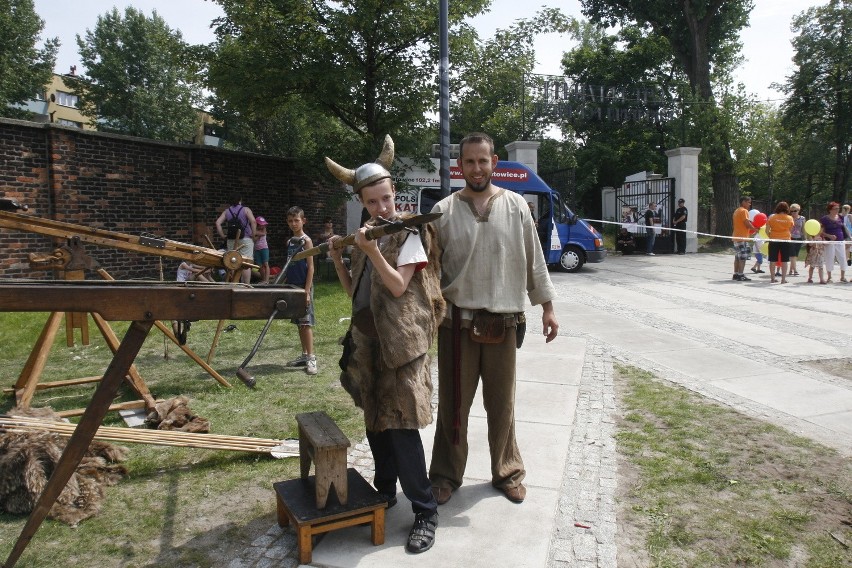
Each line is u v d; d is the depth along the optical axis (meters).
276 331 8.20
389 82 14.19
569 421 4.56
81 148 11.02
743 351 6.82
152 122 44.75
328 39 13.37
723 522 3.13
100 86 44.59
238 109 14.68
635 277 13.91
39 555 2.85
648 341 7.36
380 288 2.60
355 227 17.83
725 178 23.31
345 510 2.73
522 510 3.18
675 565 2.76
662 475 3.67
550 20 14.88
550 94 19.61
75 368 6.30
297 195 15.45
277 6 13.13
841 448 4.06
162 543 2.96
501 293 3.01
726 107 23.22
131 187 11.91
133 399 5.14
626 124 29.36
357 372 2.75
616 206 26.58
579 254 15.23
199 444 3.94
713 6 22.48
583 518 3.16
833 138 32.22
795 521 3.13
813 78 31.05
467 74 14.84
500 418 3.22
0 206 4.15
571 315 9.12
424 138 15.22
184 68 14.04
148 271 12.22
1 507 3.26
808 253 12.70
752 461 3.86
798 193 40.91
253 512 3.26
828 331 7.84
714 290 11.70
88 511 3.21
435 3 13.65
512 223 3.02
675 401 5.06
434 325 2.72
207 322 8.78
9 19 33.03
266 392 5.42
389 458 3.09
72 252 4.23
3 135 10.02
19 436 3.52
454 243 3.00
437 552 2.78
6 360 6.71
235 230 10.65
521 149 17.62
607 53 31.66
